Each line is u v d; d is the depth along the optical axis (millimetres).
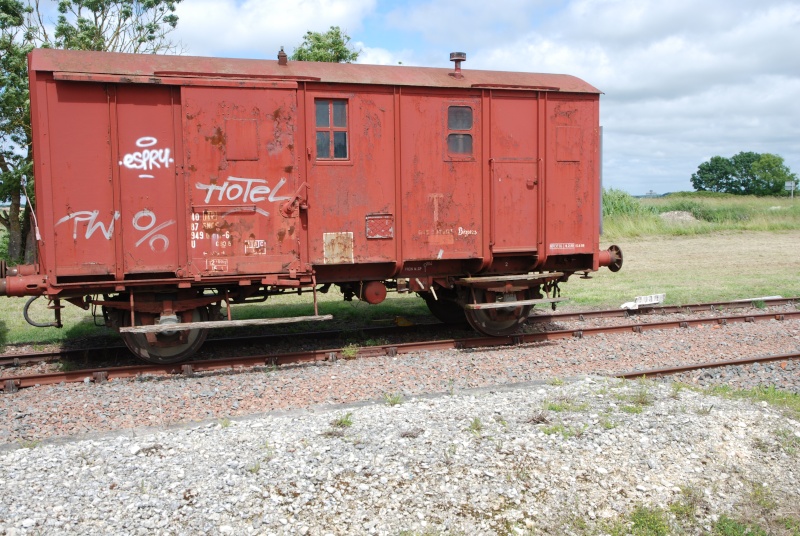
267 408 7199
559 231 10391
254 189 8727
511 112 10031
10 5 18047
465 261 10320
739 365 8711
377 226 9391
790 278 16922
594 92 10469
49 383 8188
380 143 9344
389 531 4371
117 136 8195
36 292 8195
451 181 9734
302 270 9055
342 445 5398
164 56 8797
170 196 8469
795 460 5488
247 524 4344
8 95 17500
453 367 8719
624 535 4539
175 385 8031
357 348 9500
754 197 43125
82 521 4352
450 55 10062
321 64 9516
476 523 4484
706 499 4930
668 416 6078
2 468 5148
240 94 8602
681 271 18734
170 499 4578
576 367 8758
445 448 5324
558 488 4887
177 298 8938
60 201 8039
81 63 8117
